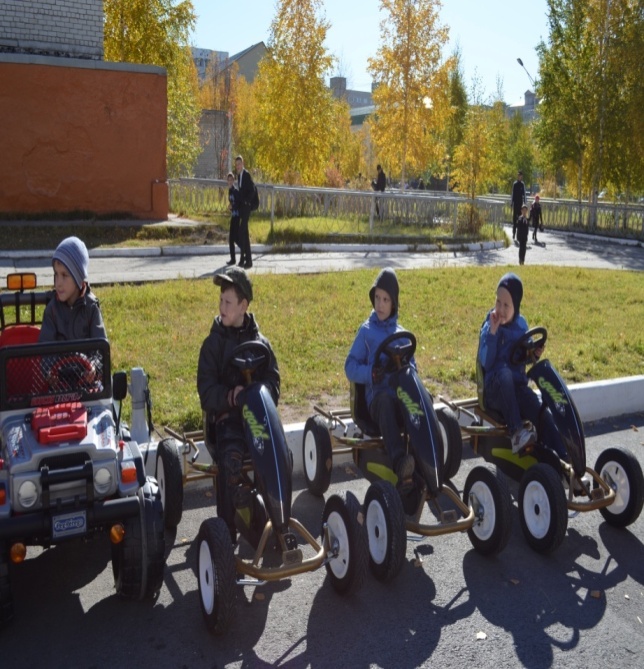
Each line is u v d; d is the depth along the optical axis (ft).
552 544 15.31
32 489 12.14
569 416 16.14
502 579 14.88
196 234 57.36
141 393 18.60
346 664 12.12
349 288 39.86
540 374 16.84
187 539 16.08
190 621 13.20
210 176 145.59
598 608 13.98
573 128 89.04
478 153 79.05
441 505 17.95
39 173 59.26
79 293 15.35
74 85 59.16
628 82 84.17
